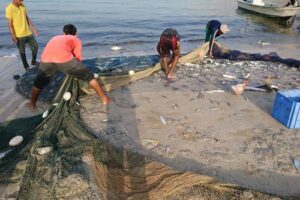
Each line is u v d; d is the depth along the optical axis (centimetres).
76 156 437
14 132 517
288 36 1728
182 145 497
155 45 1418
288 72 901
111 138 511
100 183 388
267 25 2048
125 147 485
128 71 789
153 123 567
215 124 567
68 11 2223
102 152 457
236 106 648
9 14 817
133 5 2664
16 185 396
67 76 656
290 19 2009
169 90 727
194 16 2248
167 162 452
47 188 370
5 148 473
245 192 384
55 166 406
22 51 871
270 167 446
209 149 487
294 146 502
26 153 444
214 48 1027
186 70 877
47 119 527
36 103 660
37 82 602
